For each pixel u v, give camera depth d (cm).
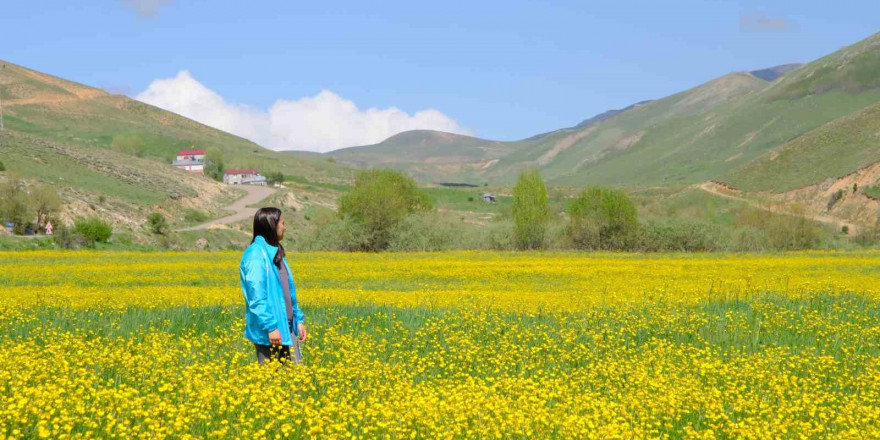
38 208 7700
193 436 717
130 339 1234
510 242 6059
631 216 5912
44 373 894
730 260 4100
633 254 5081
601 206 5925
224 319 1658
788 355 1257
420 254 5000
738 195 15825
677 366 1157
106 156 14588
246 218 12394
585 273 3231
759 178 16212
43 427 694
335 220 6253
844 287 2241
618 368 1087
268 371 853
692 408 888
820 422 863
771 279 2795
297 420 754
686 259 4388
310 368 974
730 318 1594
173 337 1381
